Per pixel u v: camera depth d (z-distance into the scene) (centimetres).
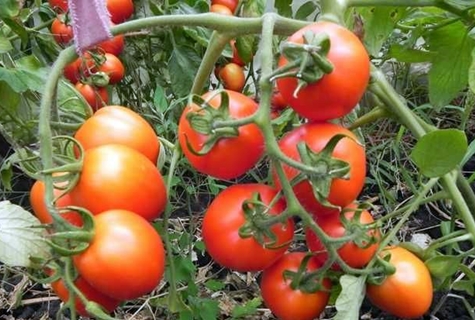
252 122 36
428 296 45
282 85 38
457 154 44
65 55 43
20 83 67
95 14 42
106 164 38
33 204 42
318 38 36
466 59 63
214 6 103
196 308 70
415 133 49
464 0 55
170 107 94
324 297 44
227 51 99
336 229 41
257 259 40
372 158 105
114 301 40
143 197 39
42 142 39
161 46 115
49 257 39
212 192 95
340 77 37
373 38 64
